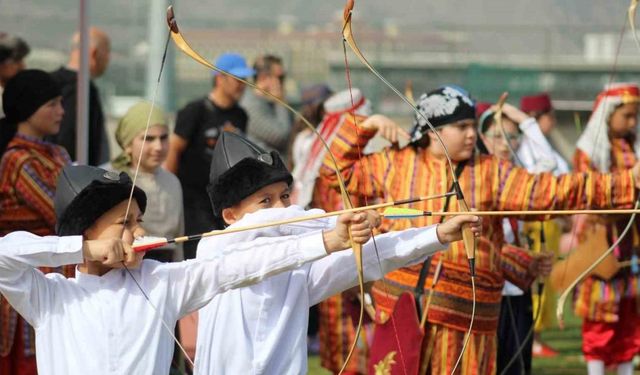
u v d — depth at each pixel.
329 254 7.93
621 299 14.45
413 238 8.31
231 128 16.50
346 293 12.81
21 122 11.79
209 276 7.93
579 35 31.75
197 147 16.31
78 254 7.61
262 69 22.95
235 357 8.51
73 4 32.72
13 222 11.55
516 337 12.16
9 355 11.33
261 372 8.44
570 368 16.55
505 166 10.68
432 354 10.51
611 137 14.33
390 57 33.16
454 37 33.22
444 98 10.59
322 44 35.09
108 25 34.69
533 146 14.02
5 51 16.36
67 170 8.03
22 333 11.34
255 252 7.92
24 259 7.56
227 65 17.98
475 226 8.15
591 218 14.33
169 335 7.93
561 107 27.75
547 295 17.52
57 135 15.85
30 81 11.77
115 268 7.91
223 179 8.77
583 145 14.40
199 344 8.72
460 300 10.47
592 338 14.57
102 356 7.71
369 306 11.28
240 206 8.79
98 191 7.81
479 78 30.86
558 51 31.73
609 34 31.70
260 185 8.70
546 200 10.46
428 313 10.49
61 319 7.79
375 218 8.11
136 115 13.45
